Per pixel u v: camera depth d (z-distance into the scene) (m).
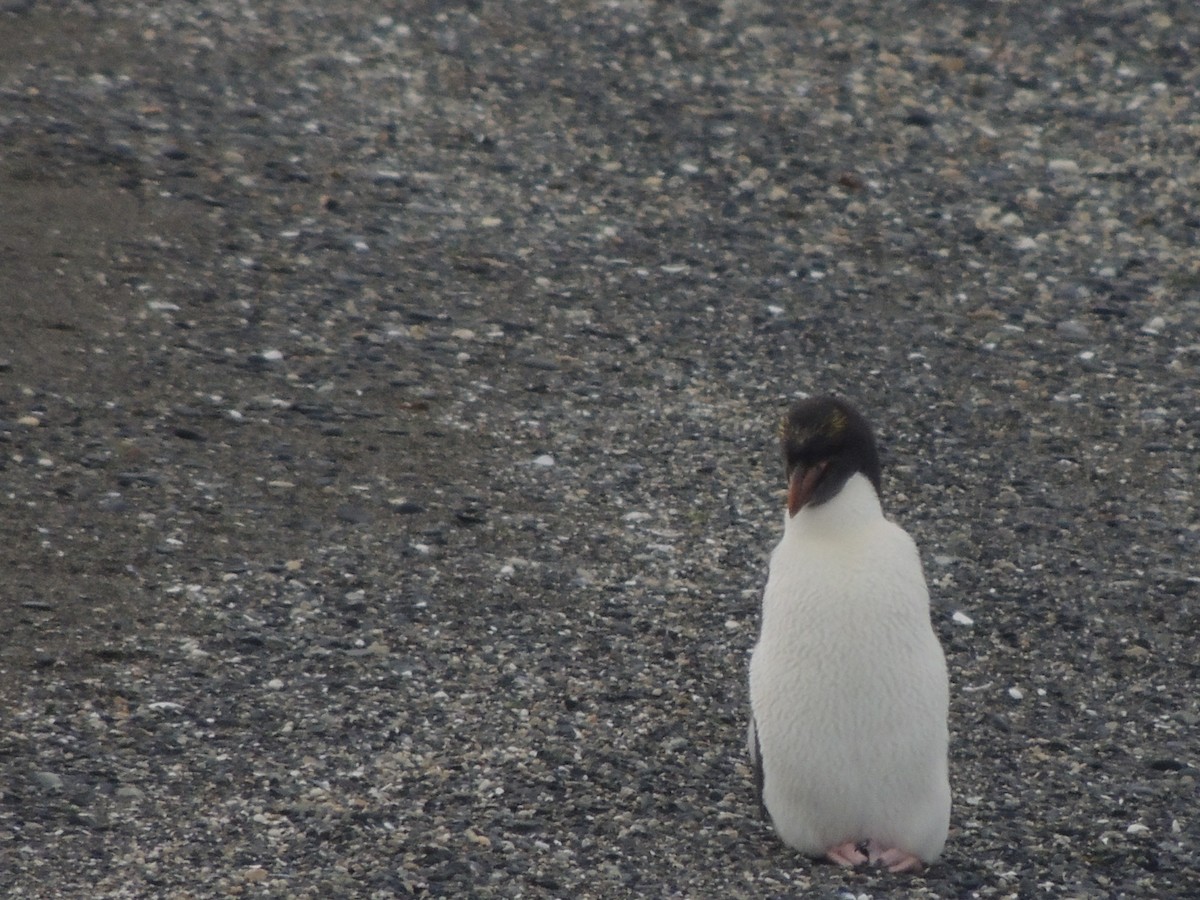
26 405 15.32
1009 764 11.57
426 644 12.40
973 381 17.72
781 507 15.01
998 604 13.79
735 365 17.69
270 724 11.17
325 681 11.77
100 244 18.61
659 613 13.19
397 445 15.47
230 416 15.62
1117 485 15.91
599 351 17.70
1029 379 17.83
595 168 21.95
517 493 14.89
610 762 11.08
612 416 16.42
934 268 20.17
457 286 18.80
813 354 18.05
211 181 20.47
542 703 11.76
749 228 20.78
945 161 22.80
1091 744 11.91
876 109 24.09
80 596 12.52
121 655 11.80
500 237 20.05
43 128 21.17
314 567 13.30
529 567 13.68
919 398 17.31
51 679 11.41
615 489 15.13
